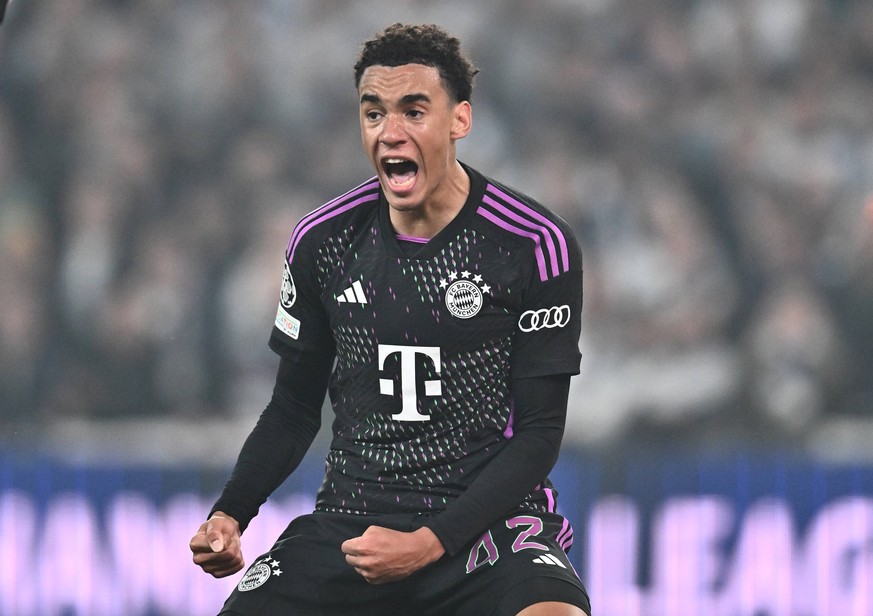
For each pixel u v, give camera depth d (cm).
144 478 2256
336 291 1029
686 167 3169
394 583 1009
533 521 1020
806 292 2869
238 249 3050
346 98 3366
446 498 1012
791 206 3059
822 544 2092
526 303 1008
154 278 2959
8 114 3350
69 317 2958
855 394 2720
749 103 3269
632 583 2123
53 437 2542
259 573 1039
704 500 2116
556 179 3127
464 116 1000
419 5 3441
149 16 3447
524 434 1006
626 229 3020
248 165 3192
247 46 3394
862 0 3400
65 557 2234
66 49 3403
